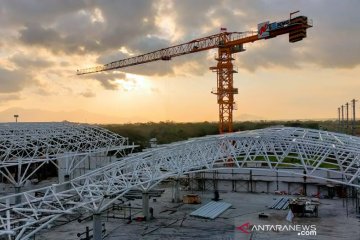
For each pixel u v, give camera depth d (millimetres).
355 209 49656
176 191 55906
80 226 42688
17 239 24688
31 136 62406
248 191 63031
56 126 73812
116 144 78188
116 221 44812
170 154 41625
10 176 55188
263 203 54156
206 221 44906
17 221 26344
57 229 41438
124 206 51625
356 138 48438
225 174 65125
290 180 61562
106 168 37312
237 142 46562
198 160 43750
